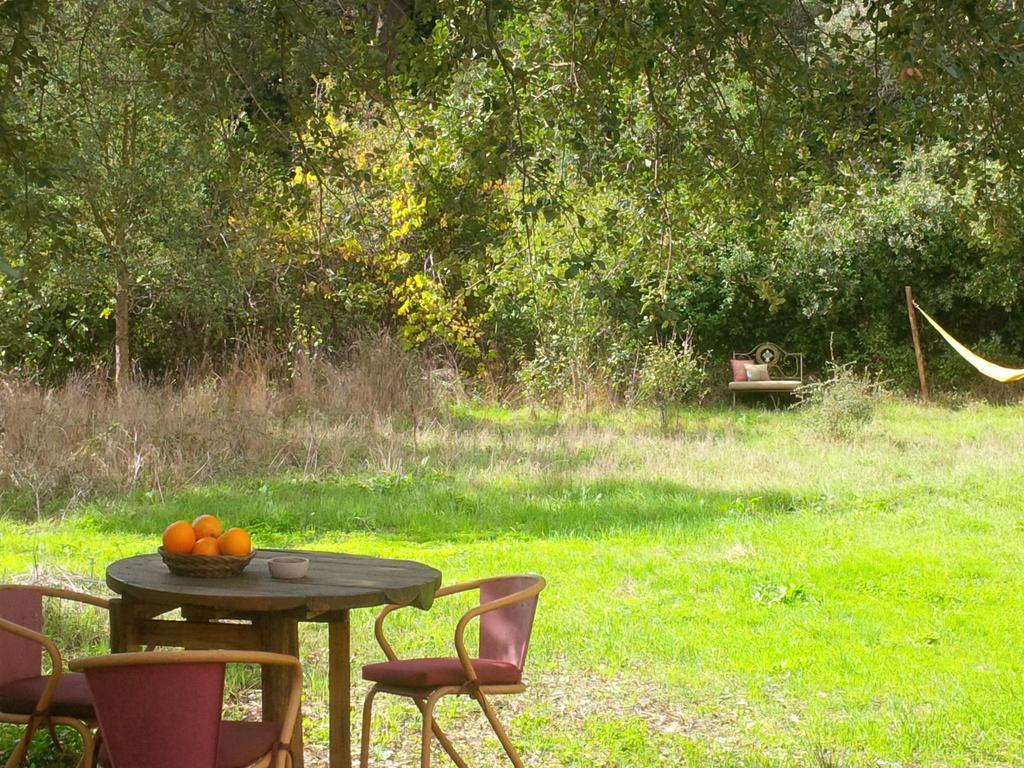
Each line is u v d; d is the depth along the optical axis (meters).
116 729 3.22
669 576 8.84
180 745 3.22
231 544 4.21
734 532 10.49
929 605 8.08
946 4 4.49
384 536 10.55
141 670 3.19
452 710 5.88
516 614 4.55
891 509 11.76
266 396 17.00
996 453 15.20
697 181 6.46
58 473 12.30
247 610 4.00
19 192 5.61
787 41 5.53
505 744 4.29
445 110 6.73
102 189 13.79
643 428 17.97
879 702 6.03
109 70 8.66
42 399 14.58
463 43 5.54
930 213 22.64
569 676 6.50
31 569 8.08
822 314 23.27
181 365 19.58
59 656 3.85
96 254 15.88
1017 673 6.48
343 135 6.09
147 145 14.46
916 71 4.53
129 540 10.07
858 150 6.05
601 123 6.00
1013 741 5.42
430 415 17.56
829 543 10.01
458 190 5.70
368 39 5.71
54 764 4.76
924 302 23.69
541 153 6.23
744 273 22.53
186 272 16.45
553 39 6.09
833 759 5.15
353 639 7.16
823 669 6.56
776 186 6.34
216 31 5.80
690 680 6.40
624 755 5.22
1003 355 23.77
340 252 17.64
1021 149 5.30
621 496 12.27
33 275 5.59
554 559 9.37
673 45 6.04
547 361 20.39
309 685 6.17
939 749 5.30
